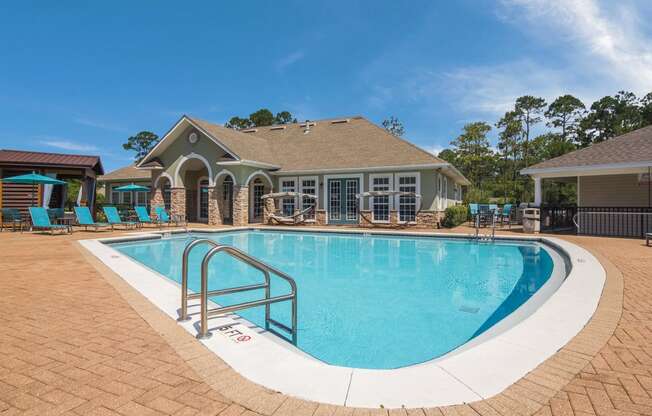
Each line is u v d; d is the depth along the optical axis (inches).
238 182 864.3
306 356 140.1
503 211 909.8
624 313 177.3
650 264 316.5
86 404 101.7
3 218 753.0
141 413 97.0
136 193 1277.1
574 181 992.2
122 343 146.1
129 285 247.8
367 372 119.3
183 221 934.4
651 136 649.0
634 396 103.2
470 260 447.5
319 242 621.0
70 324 169.9
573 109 1897.1
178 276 371.6
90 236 601.6
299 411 96.8
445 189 948.0
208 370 121.7
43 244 479.5
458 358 128.0
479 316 236.2
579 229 646.5
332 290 306.0
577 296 208.1
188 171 1084.5
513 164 1841.8
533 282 334.3
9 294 224.2
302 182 927.7
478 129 1806.1
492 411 96.0
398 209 823.1
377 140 938.1
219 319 176.9
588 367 121.0
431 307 256.2
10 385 113.0
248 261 170.7
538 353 131.6
